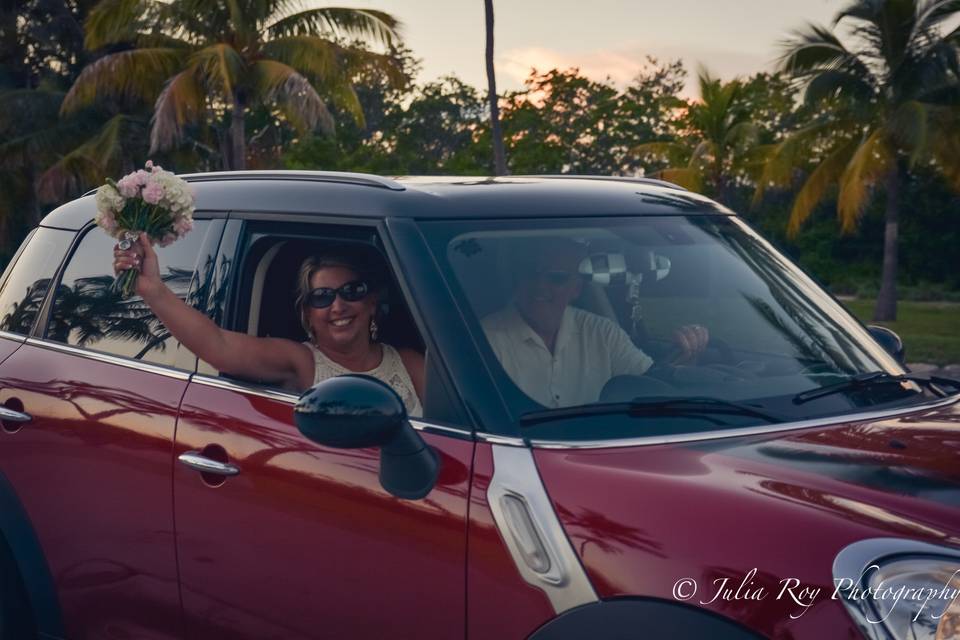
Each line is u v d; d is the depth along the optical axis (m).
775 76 32.97
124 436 3.42
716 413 2.78
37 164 35.16
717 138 37.59
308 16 26.91
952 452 2.52
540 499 2.49
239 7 26.30
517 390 2.74
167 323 3.25
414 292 2.89
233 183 3.61
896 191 34.06
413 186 3.23
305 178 3.42
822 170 33.59
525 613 2.45
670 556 2.27
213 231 3.51
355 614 2.80
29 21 36.91
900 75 30.73
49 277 4.04
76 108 29.08
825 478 2.37
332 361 3.39
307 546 2.89
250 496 3.03
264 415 3.09
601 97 52.75
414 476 2.66
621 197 3.48
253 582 3.04
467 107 56.06
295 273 3.52
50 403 3.70
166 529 3.29
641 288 3.20
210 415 3.21
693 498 2.34
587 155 51.94
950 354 22.09
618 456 2.54
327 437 2.60
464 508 2.59
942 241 46.59
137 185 3.27
